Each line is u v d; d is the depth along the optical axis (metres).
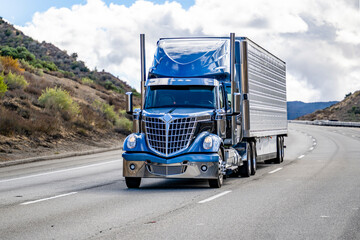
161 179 16.16
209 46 15.29
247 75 16.28
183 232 7.47
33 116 29.73
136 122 13.72
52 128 29.23
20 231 7.64
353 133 57.12
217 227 7.85
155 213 9.26
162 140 13.05
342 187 13.12
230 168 14.51
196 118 13.17
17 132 26.39
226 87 15.13
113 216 8.95
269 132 19.83
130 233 7.42
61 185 14.16
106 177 16.34
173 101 14.03
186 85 14.12
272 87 20.59
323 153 27.75
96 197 11.59
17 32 91.06
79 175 16.98
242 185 14.00
